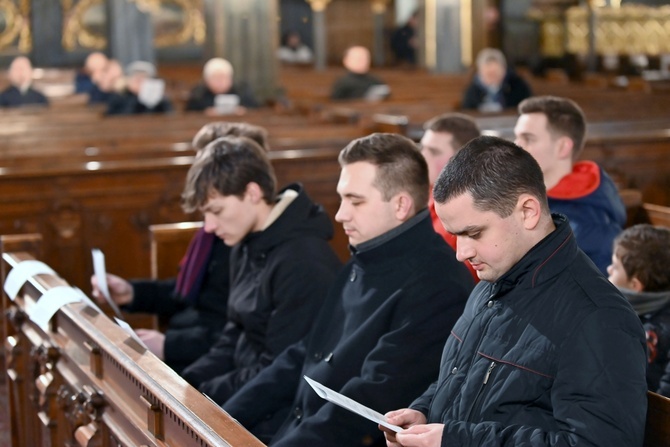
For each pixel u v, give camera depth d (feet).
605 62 56.18
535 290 6.67
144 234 19.69
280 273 10.70
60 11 56.13
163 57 59.31
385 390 8.50
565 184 11.74
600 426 6.12
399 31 66.80
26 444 12.96
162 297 13.48
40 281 11.77
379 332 8.90
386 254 9.06
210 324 12.84
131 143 24.62
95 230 19.30
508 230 6.67
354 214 9.10
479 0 54.80
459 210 6.69
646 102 36.19
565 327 6.46
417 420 7.28
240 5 39.81
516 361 6.60
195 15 59.62
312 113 29.94
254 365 11.09
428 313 8.67
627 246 9.66
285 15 72.13
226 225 10.94
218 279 12.84
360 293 9.23
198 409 7.39
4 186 18.65
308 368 9.51
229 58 40.04
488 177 6.61
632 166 22.66
